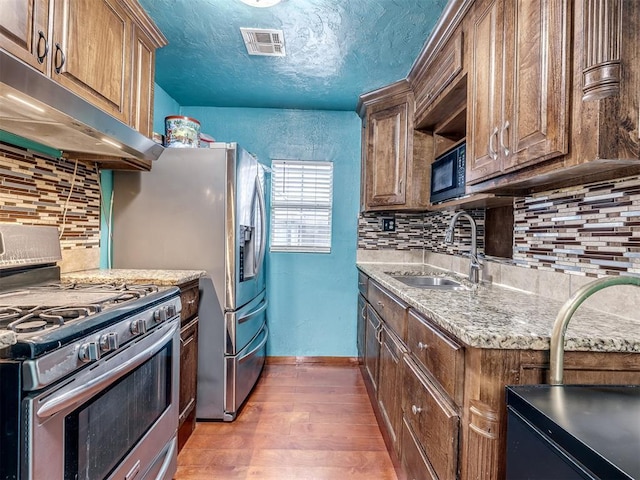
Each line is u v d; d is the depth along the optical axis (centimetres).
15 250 143
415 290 160
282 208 318
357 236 317
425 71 217
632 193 109
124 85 162
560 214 142
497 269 189
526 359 92
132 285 157
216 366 213
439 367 113
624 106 86
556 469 60
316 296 319
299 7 174
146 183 212
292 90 273
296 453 186
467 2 154
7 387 81
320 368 306
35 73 102
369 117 278
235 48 213
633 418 63
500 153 128
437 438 111
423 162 249
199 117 309
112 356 111
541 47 105
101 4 144
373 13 178
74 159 184
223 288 212
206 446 191
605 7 86
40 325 91
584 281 128
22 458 82
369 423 216
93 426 105
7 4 100
